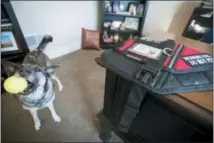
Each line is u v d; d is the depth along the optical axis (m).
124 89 0.76
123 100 0.80
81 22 2.49
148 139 0.81
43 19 1.99
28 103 1.05
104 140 1.19
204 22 1.56
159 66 0.59
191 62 0.64
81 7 2.36
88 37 2.53
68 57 2.37
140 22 2.56
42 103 1.10
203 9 1.61
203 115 0.48
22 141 1.18
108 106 0.97
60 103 1.54
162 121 0.68
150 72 0.58
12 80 0.74
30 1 1.78
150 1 2.36
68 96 1.63
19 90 0.76
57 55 2.36
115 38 2.70
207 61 0.65
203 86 0.56
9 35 1.58
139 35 2.61
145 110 0.73
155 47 0.77
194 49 0.80
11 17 1.54
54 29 2.16
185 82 0.56
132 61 0.67
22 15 1.78
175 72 0.58
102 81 1.88
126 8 2.56
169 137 0.69
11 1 1.64
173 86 0.55
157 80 0.56
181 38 1.13
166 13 2.22
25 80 0.82
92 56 2.43
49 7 1.98
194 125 0.56
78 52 2.54
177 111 0.57
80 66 2.15
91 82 1.85
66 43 2.43
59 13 2.12
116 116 0.92
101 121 1.10
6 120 1.34
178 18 2.09
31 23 1.89
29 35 1.91
